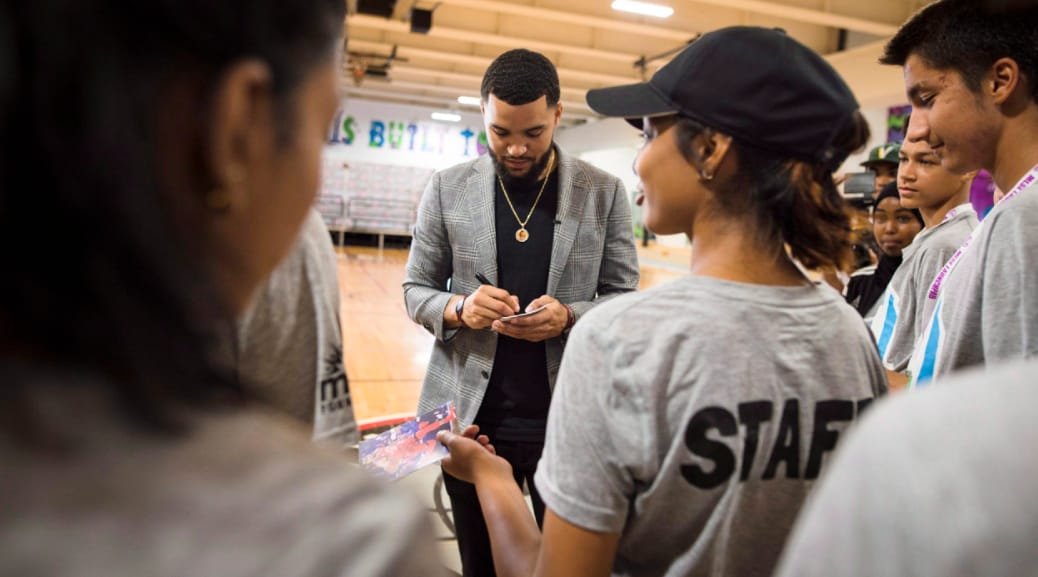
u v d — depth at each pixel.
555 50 9.68
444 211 1.63
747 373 0.65
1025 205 0.84
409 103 15.27
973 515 0.27
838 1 6.97
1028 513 0.26
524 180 1.58
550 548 0.69
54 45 0.26
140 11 0.28
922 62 1.00
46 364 0.28
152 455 0.28
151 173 0.29
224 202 0.33
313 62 0.36
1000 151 0.96
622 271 1.65
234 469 0.29
